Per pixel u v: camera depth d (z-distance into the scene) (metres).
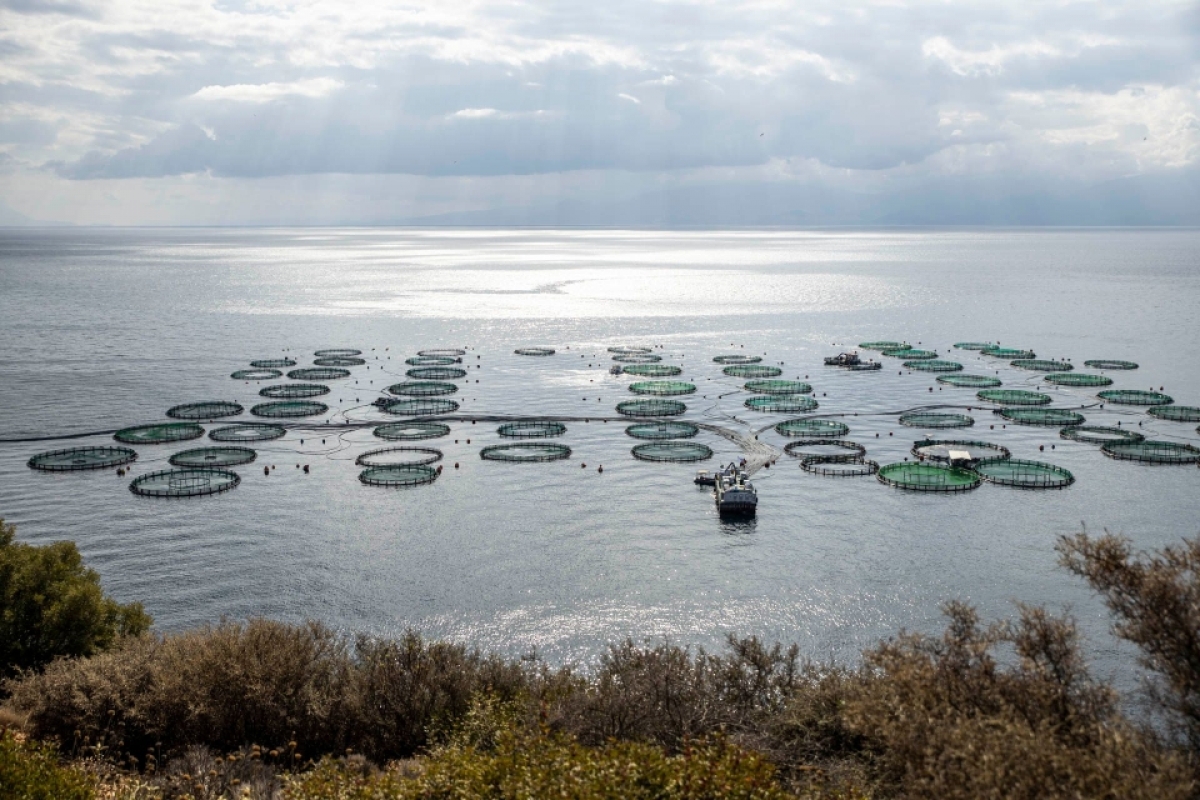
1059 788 32.78
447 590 102.19
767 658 62.84
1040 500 131.00
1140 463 148.62
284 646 58.81
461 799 39.03
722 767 39.19
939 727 36.56
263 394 199.62
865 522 122.62
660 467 149.00
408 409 187.62
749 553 112.12
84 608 69.81
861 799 38.53
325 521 123.56
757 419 181.25
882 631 92.00
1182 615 39.00
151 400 194.00
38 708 54.41
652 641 90.25
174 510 127.56
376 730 55.59
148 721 54.19
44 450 157.38
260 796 44.78
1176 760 33.47
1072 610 94.44
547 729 43.56
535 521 123.81
